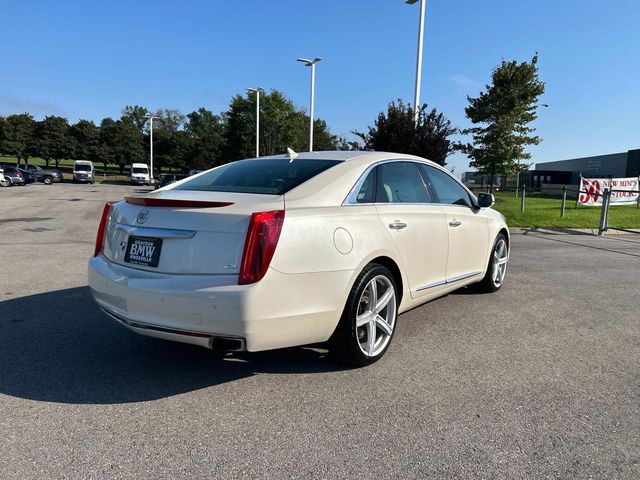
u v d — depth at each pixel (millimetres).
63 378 3531
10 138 70312
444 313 5348
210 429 2889
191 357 3969
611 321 5176
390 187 4246
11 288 6066
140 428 2885
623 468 2580
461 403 3271
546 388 3523
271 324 3111
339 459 2615
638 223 15797
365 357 3768
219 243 3094
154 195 3678
